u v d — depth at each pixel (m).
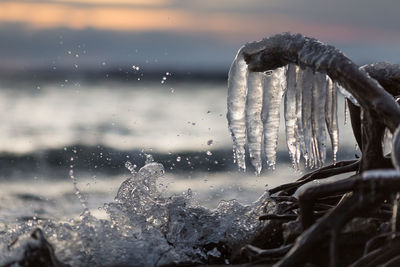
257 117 7.14
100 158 25.34
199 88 104.75
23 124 43.09
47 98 75.44
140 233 6.71
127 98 78.75
